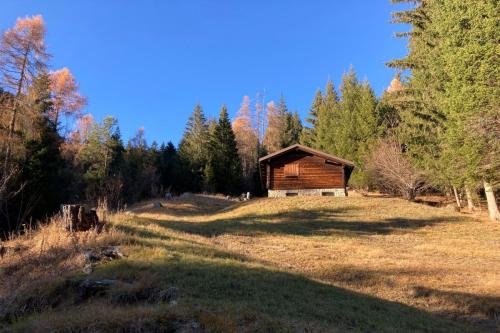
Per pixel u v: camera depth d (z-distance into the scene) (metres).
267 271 10.04
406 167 35.59
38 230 12.71
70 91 42.16
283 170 33.94
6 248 10.66
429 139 31.77
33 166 27.58
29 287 8.06
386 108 47.62
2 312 7.31
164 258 9.62
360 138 47.47
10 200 22.33
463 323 8.95
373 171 39.38
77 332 6.00
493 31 21.59
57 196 31.75
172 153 72.81
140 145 62.72
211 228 20.75
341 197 30.97
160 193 52.53
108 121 48.31
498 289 11.03
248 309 6.95
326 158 32.97
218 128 60.31
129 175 50.38
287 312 7.23
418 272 12.74
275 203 29.00
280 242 17.27
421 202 40.06
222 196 48.44
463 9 23.81
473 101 22.17
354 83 57.22
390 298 10.42
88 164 47.38
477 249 16.91
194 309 6.66
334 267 13.06
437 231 21.39
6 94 26.16
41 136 29.50
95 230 11.59
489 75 21.50
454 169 26.69
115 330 6.01
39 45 26.17
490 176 23.27
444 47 25.42
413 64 31.97
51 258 9.85
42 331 6.07
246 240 17.42
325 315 7.54
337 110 58.34
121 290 7.62
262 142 76.06
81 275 8.45
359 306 8.63
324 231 20.84
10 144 24.89
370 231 21.23
